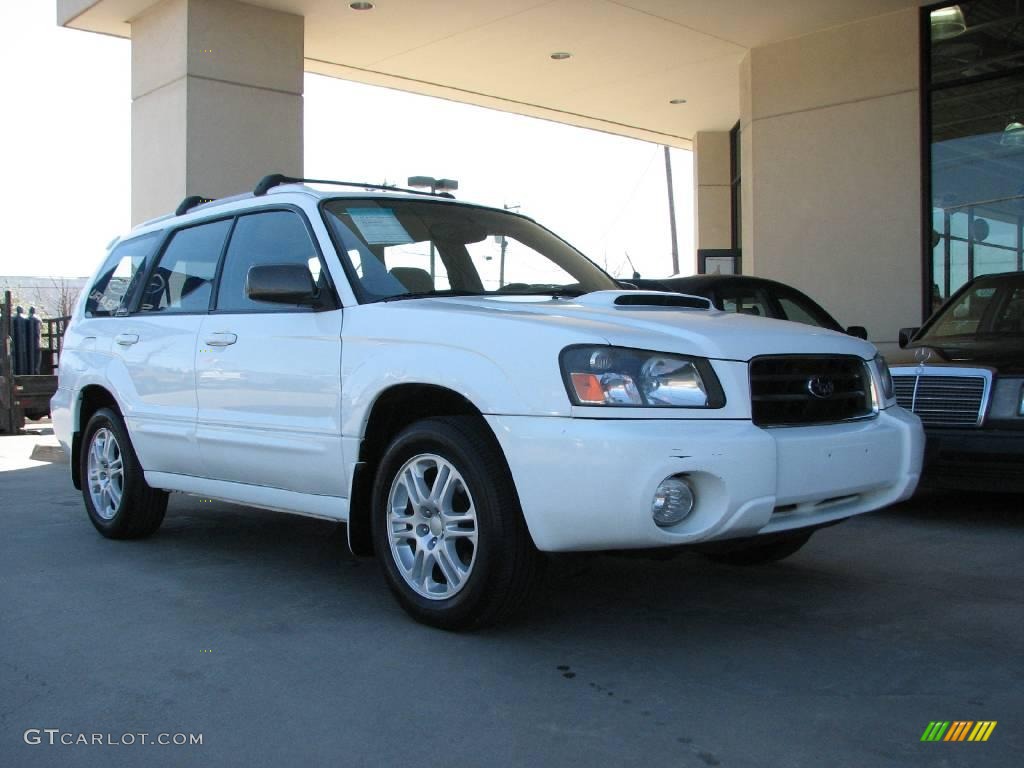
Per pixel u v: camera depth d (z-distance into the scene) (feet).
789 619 13.28
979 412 19.01
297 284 13.91
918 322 36.19
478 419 12.10
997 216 34.35
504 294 14.80
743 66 41.57
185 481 17.01
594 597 14.40
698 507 11.17
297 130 37.88
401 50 40.96
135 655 12.05
